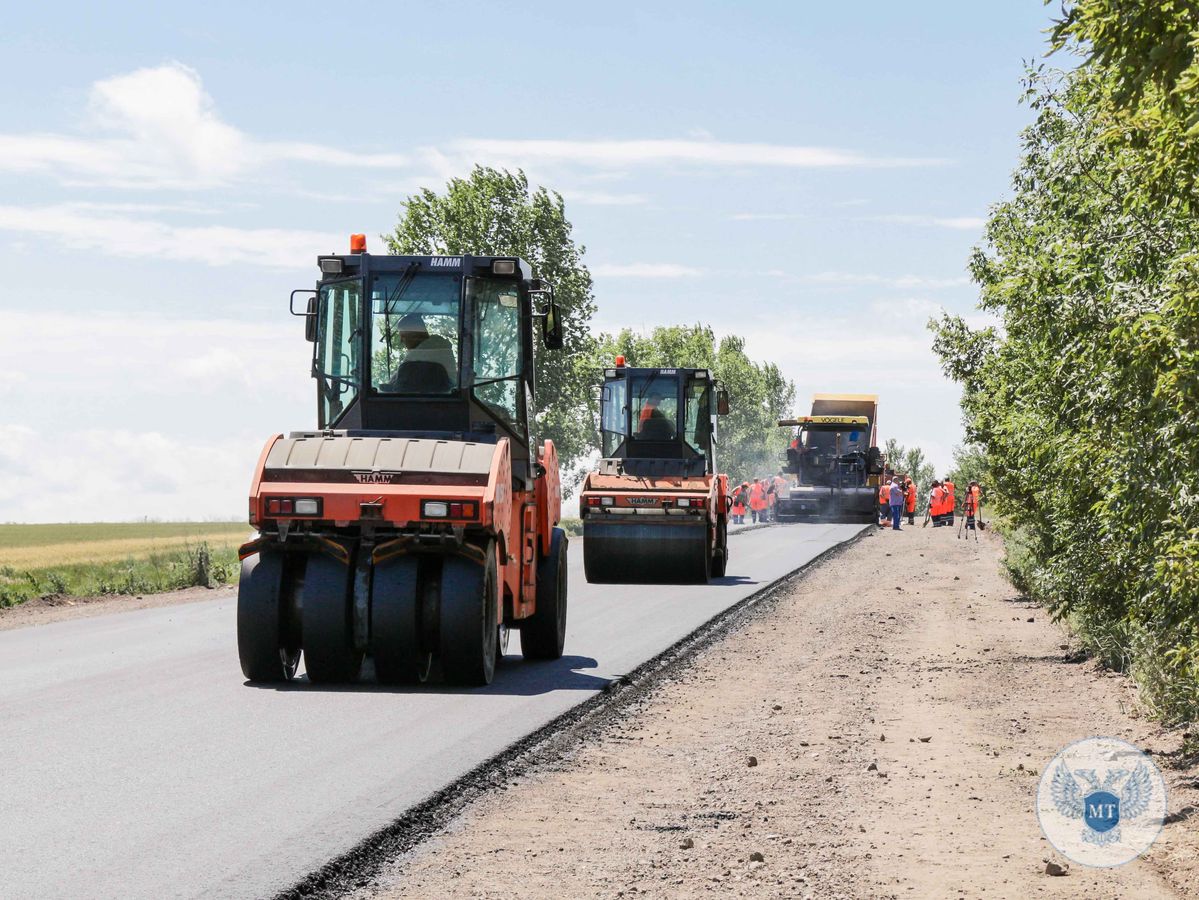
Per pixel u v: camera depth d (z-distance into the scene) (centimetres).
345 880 629
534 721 1048
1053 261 957
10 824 715
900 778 884
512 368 1370
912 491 5791
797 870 655
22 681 1253
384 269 1354
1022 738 1034
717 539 2639
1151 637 1154
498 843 700
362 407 1346
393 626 1183
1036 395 1101
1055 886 634
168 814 739
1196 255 692
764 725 1091
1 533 7875
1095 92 1016
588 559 2492
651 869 652
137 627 1809
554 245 5622
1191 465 743
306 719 1045
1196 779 865
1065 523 1248
